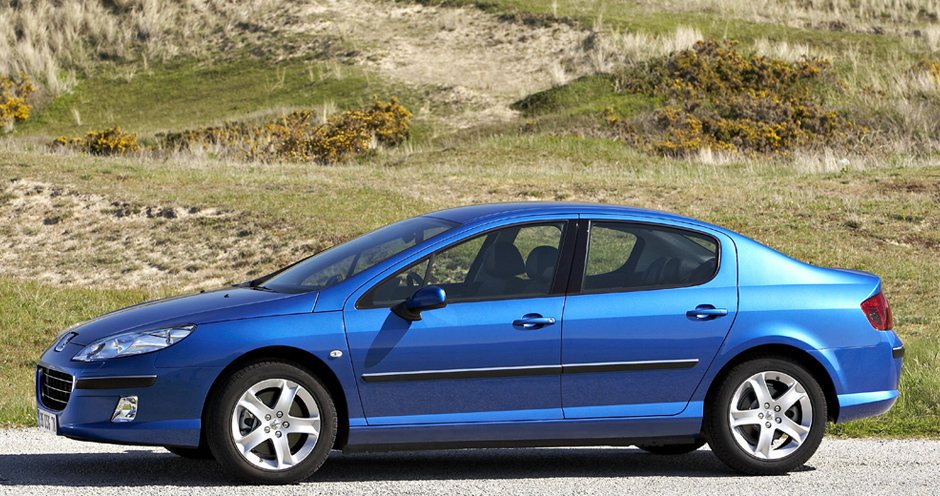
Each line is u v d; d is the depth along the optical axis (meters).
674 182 41.75
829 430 14.57
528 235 12.36
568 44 80.38
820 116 58.41
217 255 32.06
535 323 10.99
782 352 11.73
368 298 10.91
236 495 10.12
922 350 19.25
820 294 11.88
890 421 14.90
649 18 83.81
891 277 28.19
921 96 61.59
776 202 37.00
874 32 79.06
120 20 93.94
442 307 10.89
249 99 76.88
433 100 72.25
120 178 40.34
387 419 10.80
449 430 10.89
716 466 12.35
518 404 11.03
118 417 10.34
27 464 11.80
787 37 76.44
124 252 32.50
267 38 89.19
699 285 11.62
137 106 79.44
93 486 10.50
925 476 11.54
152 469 11.62
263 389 10.55
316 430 10.63
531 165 50.44
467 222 11.60
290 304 10.77
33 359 20.89
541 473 11.77
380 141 63.44
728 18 83.06
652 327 11.26
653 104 63.88
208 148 60.50
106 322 11.08
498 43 83.62
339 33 88.12
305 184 39.97
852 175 43.06
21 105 76.69
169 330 10.49
